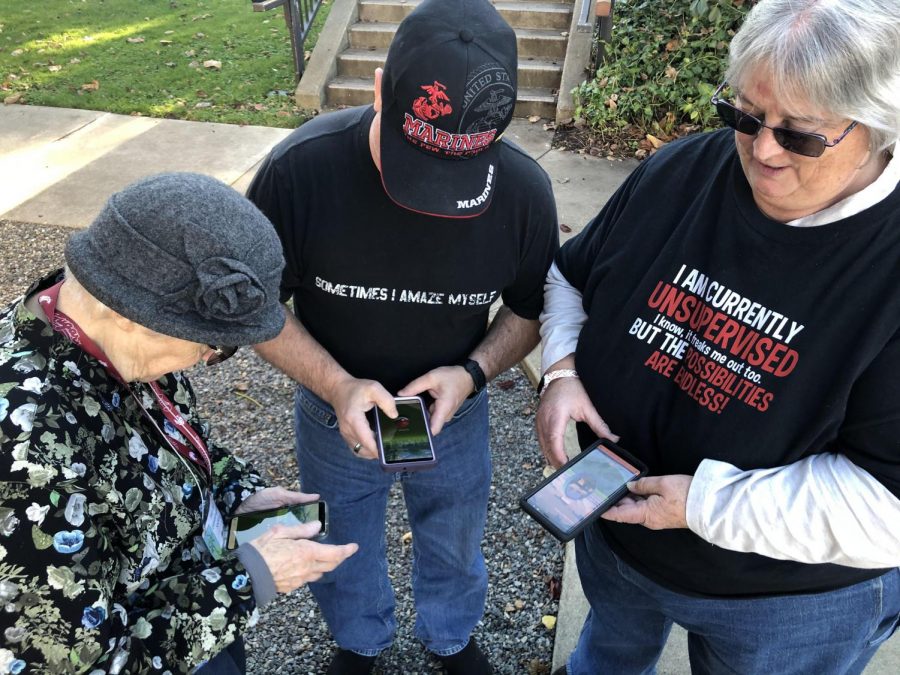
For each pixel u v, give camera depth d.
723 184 1.42
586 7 6.50
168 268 1.09
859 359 1.21
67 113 6.36
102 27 8.43
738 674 1.61
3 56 7.53
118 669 1.14
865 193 1.21
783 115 1.16
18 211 4.96
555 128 6.17
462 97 1.41
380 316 1.76
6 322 1.15
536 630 2.53
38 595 1.04
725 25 5.59
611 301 1.57
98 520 1.15
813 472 1.29
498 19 1.48
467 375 1.84
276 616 2.56
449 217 1.49
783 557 1.32
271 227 1.23
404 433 1.72
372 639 2.25
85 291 1.17
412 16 1.43
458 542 2.12
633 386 1.54
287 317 1.80
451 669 2.34
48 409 1.08
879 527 1.23
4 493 1.02
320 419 1.89
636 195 1.58
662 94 5.77
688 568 1.51
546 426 1.69
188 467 1.41
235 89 6.87
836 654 1.49
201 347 1.26
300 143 1.63
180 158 5.66
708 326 1.40
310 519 1.65
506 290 1.93
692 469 1.46
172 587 1.28
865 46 1.05
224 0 9.44
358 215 1.61
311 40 7.93
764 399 1.33
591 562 1.83
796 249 1.28
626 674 2.04
